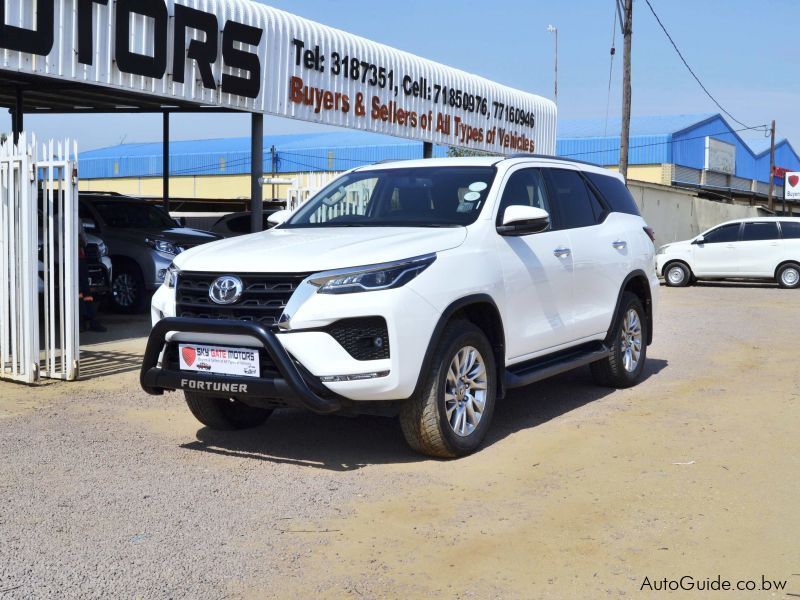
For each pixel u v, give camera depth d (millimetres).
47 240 8273
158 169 51625
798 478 5219
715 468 5430
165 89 12383
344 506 4801
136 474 5406
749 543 4219
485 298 5816
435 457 5707
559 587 3764
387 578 3865
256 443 6148
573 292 7039
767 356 9875
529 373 6449
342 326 5141
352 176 7105
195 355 5461
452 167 6746
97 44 11375
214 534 4395
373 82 16547
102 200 14617
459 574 3904
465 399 5734
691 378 8531
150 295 14023
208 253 5734
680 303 17031
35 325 8219
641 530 4398
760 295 19328
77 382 8352
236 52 13430
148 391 5719
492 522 4531
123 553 4152
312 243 5641
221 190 49938
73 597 3686
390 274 5227
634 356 8203
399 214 6410
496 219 6238
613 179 8453
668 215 35906
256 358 5234
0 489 5109
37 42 10531
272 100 14242
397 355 5176
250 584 3814
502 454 5797
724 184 57094
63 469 5516
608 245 7641
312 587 3783
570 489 5047
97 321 12117
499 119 21156
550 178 7227
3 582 3834
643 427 6500
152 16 12047
